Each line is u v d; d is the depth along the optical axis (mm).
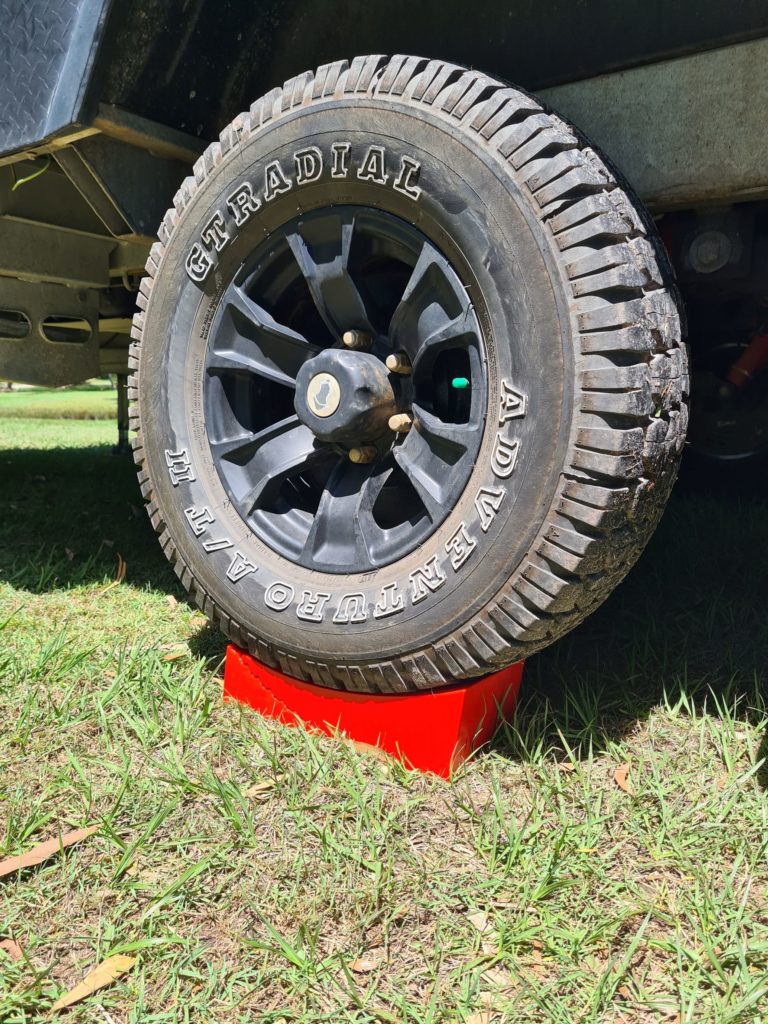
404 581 928
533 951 688
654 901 736
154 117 1152
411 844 816
